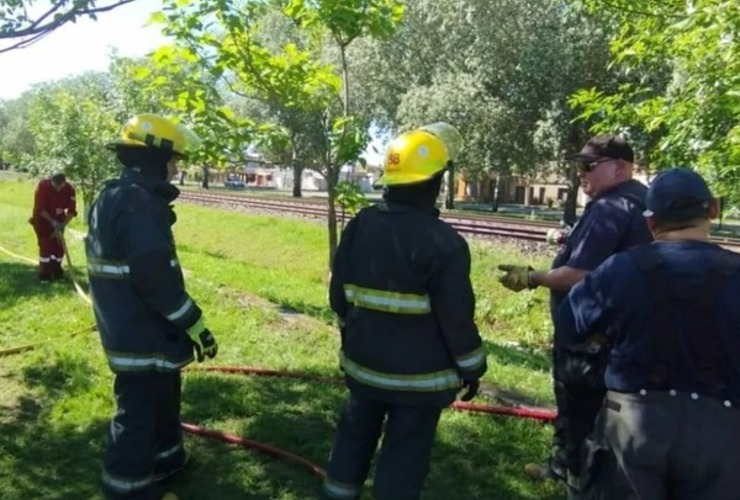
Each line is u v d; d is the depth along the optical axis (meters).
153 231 3.23
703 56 5.40
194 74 7.38
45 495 3.75
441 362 3.02
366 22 7.25
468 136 28.48
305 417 4.84
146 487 3.42
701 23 4.98
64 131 17.27
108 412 4.83
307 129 7.94
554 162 29.91
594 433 2.59
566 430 3.47
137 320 3.32
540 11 27.17
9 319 7.49
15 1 3.84
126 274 3.30
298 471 4.09
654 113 6.43
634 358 2.42
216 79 7.60
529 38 27.06
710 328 2.35
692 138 5.85
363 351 3.06
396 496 3.00
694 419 2.33
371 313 3.03
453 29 29.31
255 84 7.61
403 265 2.95
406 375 2.99
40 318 7.51
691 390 2.36
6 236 17.95
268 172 82.94
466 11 27.98
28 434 4.48
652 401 2.38
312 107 7.69
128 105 17.44
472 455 4.34
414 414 3.03
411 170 2.98
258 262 18.31
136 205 3.25
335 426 4.70
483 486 4.00
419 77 32.69
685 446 2.33
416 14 30.81
